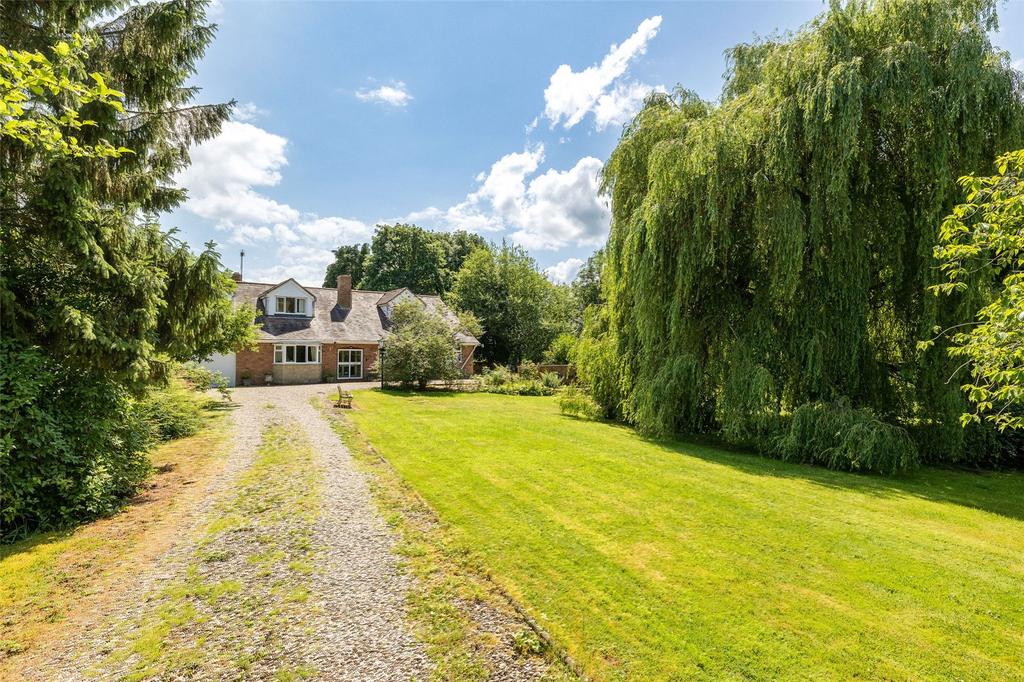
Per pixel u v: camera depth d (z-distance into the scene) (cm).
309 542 491
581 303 4025
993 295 815
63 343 538
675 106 1180
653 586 407
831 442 864
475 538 504
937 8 835
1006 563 464
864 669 303
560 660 311
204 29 675
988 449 909
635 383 1165
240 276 2794
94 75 431
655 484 713
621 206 1213
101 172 613
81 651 313
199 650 316
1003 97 820
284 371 2503
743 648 323
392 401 1770
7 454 471
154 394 938
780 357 977
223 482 700
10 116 413
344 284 2897
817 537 520
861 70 855
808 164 935
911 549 494
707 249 980
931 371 871
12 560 439
